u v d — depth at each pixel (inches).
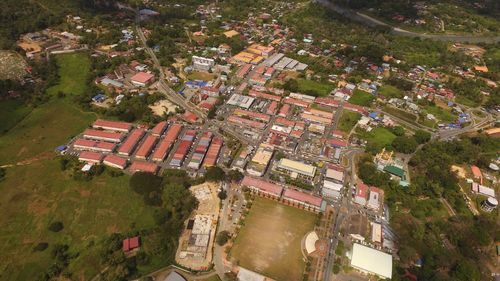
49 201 5831.7
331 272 4857.3
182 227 5403.5
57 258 4904.0
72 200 5861.2
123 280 4618.6
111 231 5344.5
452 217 5787.4
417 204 6038.4
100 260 4877.0
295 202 5915.4
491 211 6033.5
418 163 6875.0
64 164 6501.0
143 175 6043.3
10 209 5659.5
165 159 6815.9
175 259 4938.5
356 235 5324.8
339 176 6397.6
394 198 6048.2
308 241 5255.9
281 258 5024.6
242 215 5639.8
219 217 5595.5
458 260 4963.1
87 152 6811.0
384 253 5032.0
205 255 4992.6
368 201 5925.2
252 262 4950.8
